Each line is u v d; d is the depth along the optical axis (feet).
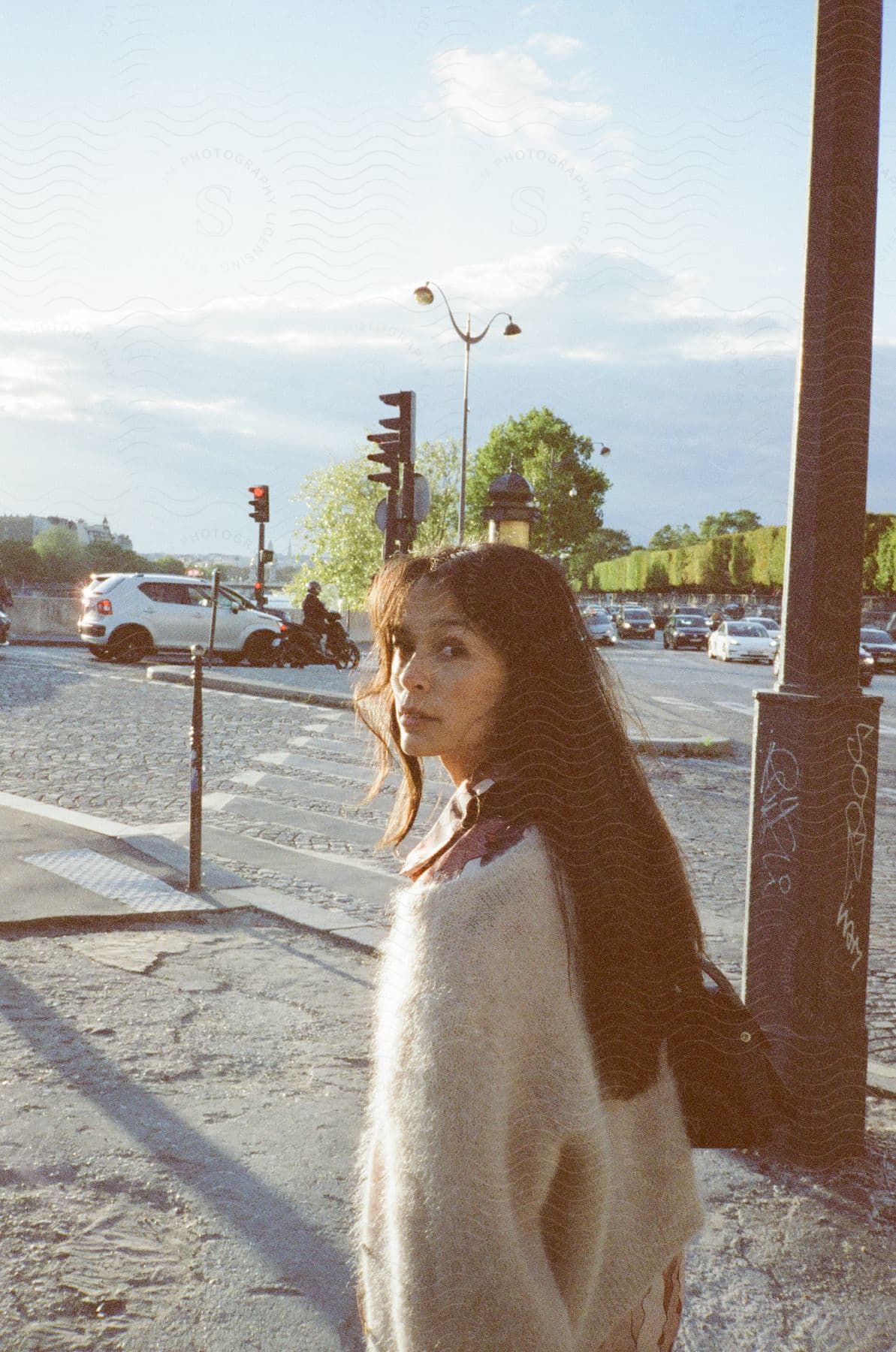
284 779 33.63
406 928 2.77
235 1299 8.48
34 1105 11.48
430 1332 2.42
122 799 29.53
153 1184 10.08
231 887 20.52
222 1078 12.43
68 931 17.72
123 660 70.79
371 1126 3.08
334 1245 9.25
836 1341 8.37
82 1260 8.86
